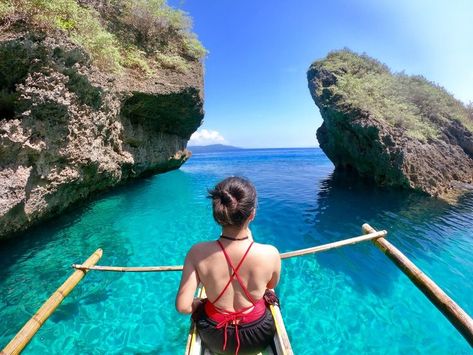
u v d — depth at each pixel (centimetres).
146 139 1439
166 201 1141
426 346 403
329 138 2088
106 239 721
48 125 670
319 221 941
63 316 436
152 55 1325
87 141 817
